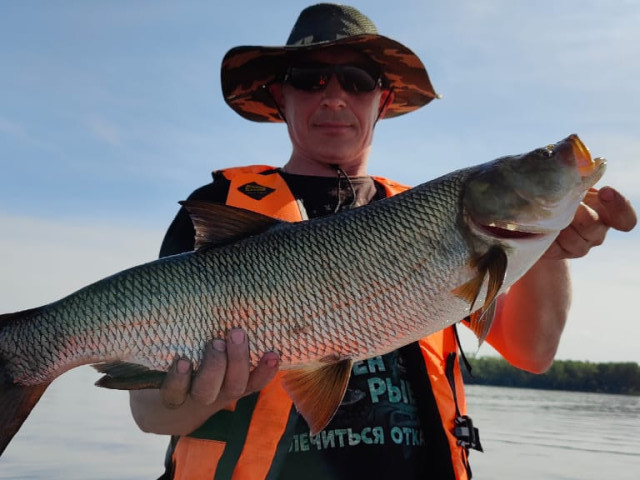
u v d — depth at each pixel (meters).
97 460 1.93
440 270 0.59
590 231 0.61
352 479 0.62
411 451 0.65
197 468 0.62
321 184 0.77
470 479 0.69
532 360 0.74
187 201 0.59
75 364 0.58
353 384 0.65
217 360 0.54
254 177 0.76
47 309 0.59
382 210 0.60
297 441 0.63
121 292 0.58
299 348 0.57
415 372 0.68
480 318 0.62
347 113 0.78
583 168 0.60
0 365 0.58
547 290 0.70
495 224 0.60
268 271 0.57
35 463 1.86
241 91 0.94
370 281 0.58
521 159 0.61
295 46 0.79
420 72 0.89
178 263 0.58
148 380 0.56
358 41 0.80
